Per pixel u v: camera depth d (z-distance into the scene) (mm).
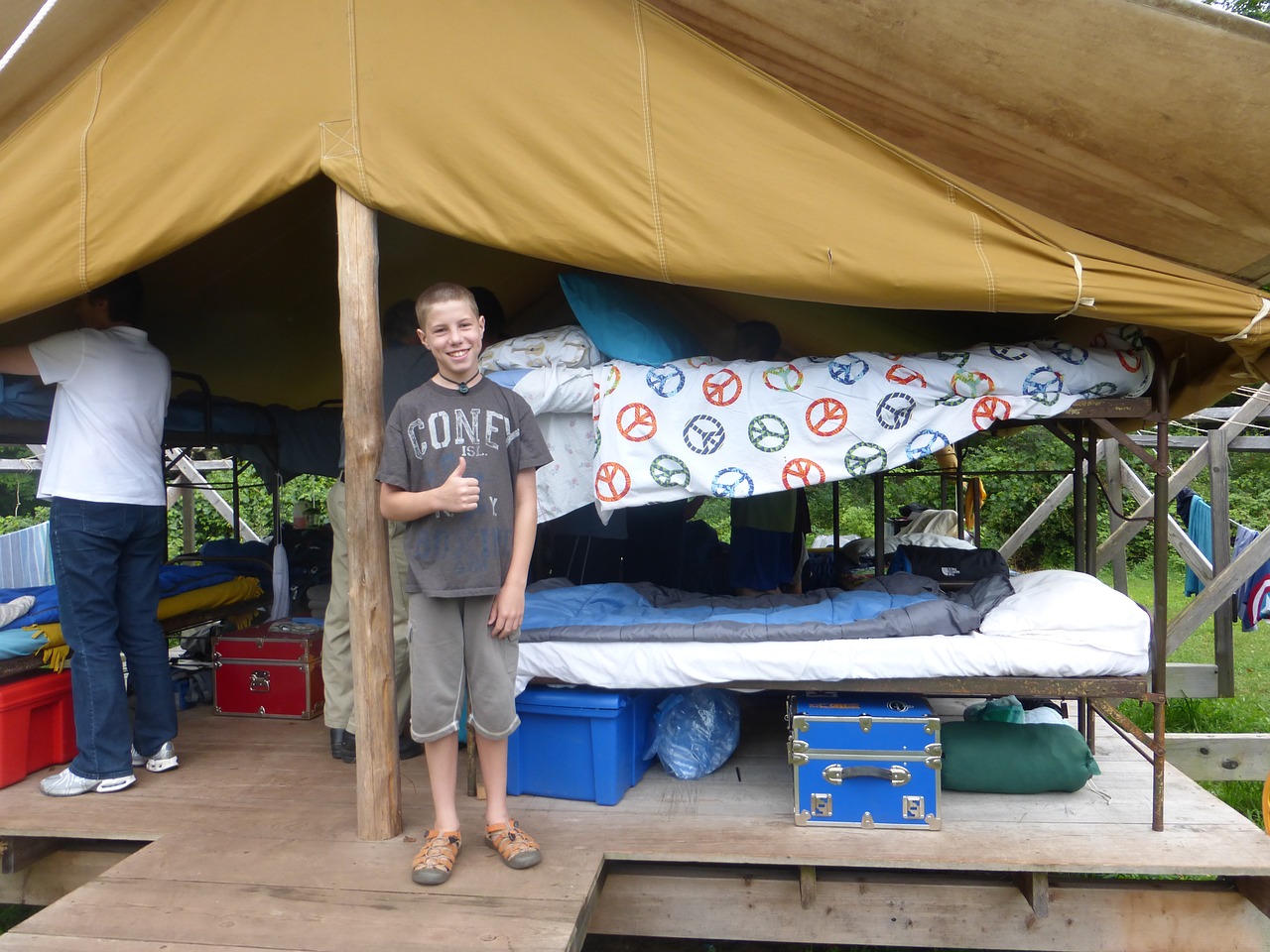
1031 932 2713
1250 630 6234
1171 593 11414
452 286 2537
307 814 3016
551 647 3039
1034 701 4074
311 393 7422
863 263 2738
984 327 4047
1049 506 7355
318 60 2873
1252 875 2543
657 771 3385
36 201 3004
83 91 3045
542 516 3326
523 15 2852
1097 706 3199
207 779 3383
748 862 2639
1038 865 2557
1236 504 12781
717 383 3160
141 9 2953
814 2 2619
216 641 4332
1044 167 3045
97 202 2977
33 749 3527
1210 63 2488
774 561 4922
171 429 4984
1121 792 3146
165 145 2939
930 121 2949
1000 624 2885
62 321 4195
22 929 2271
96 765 3230
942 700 4336
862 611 3146
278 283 5137
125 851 3062
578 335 3355
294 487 12680
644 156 2801
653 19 2830
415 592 2512
